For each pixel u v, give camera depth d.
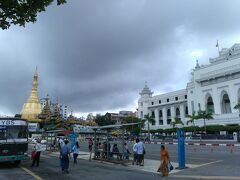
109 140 28.00
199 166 20.09
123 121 142.50
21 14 11.57
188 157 26.86
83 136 96.25
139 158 22.39
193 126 92.56
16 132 22.39
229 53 105.00
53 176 16.89
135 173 17.98
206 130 87.56
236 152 31.61
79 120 114.12
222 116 95.75
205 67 111.69
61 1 11.94
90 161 27.52
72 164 24.41
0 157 21.42
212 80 109.12
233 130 80.56
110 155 26.52
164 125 128.50
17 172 18.95
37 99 137.38
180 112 128.88
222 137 73.56
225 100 107.44
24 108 133.25
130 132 99.50
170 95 135.50
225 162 21.88
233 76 100.75
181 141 19.73
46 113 110.19
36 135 73.88
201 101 113.44
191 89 119.50
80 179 15.56
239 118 89.62
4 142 21.70
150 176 16.45
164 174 16.34
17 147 22.14
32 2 11.46
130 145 54.06
